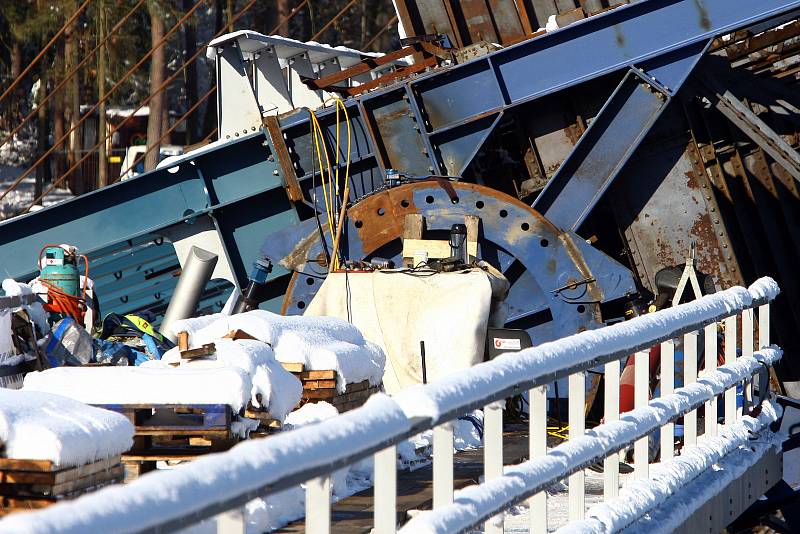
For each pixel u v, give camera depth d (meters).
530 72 49.50
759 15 47.72
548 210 48.88
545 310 47.72
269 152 52.22
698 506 26.89
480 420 38.62
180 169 53.12
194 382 23.69
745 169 55.22
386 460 13.61
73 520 7.61
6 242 53.47
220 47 55.03
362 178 51.00
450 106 49.91
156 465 24.42
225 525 11.27
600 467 34.50
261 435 25.80
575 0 55.34
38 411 18.55
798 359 56.00
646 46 48.66
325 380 30.17
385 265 44.78
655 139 53.03
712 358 31.00
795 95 55.56
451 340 40.44
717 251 52.66
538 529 19.05
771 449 36.59
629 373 38.31
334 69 61.75
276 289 53.69
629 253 53.50
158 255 55.69
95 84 192.25
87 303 40.31
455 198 47.09
